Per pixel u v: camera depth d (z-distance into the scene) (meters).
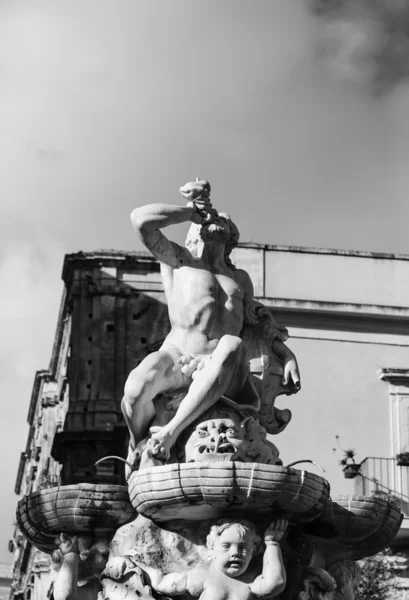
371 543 8.80
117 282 23.81
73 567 8.18
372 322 24.11
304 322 23.95
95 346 23.45
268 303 23.77
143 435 8.27
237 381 8.31
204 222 8.76
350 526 8.57
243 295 8.80
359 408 23.59
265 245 24.19
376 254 24.42
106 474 22.25
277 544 7.86
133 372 8.20
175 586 7.74
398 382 23.67
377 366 23.86
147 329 23.70
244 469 7.66
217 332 8.55
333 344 23.91
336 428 23.41
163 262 8.69
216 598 7.65
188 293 8.55
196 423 8.09
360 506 8.56
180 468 7.66
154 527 8.09
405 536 21.31
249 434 8.10
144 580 7.85
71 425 22.62
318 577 8.21
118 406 22.88
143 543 8.07
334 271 24.33
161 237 8.58
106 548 8.30
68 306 24.91
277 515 7.88
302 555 8.22
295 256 24.30
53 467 29.19
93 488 8.22
